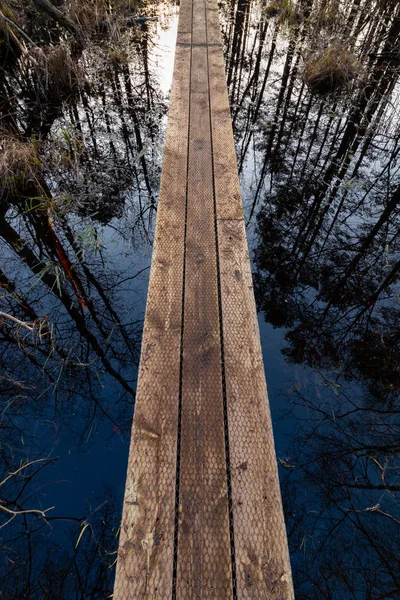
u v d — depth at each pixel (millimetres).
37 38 4285
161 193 2086
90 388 1868
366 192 2986
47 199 2729
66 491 1527
